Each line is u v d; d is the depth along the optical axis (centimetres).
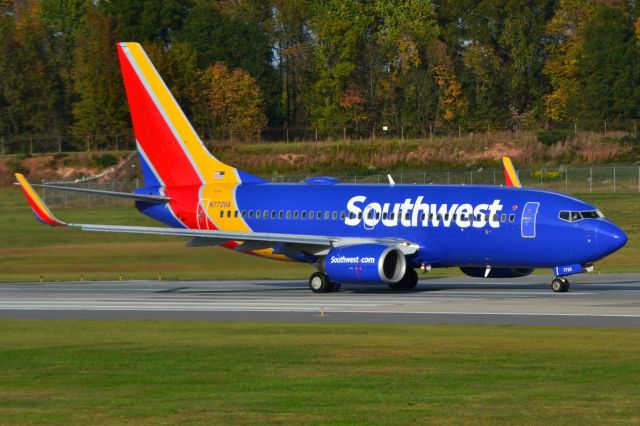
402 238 13488
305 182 14812
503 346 7719
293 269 18225
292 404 5659
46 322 9756
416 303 11450
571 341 7975
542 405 5584
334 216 14025
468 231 13025
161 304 11638
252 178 15038
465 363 6962
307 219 14225
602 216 12700
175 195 15200
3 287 14900
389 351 7519
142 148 15538
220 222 14825
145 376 6594
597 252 12394
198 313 10544
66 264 18700
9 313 10731
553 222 12588
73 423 5272
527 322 9388
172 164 15362
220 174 15125
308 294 13188
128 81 15438
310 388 6122
